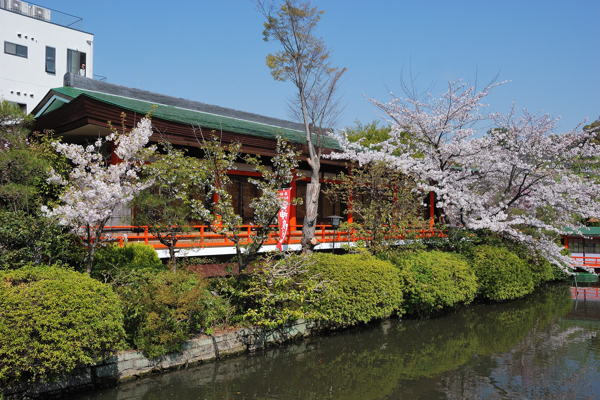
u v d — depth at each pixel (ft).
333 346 35.53
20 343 20.57
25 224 26.35
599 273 80.79
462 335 40.32
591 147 54.65
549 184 57.47
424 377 29.45
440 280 44.11
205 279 32.09
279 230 40.50
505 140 57.41
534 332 42.14
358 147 58.29
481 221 54.39
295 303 36.40
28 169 27.71
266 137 48.91
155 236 36.50
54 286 22.53
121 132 38.14
